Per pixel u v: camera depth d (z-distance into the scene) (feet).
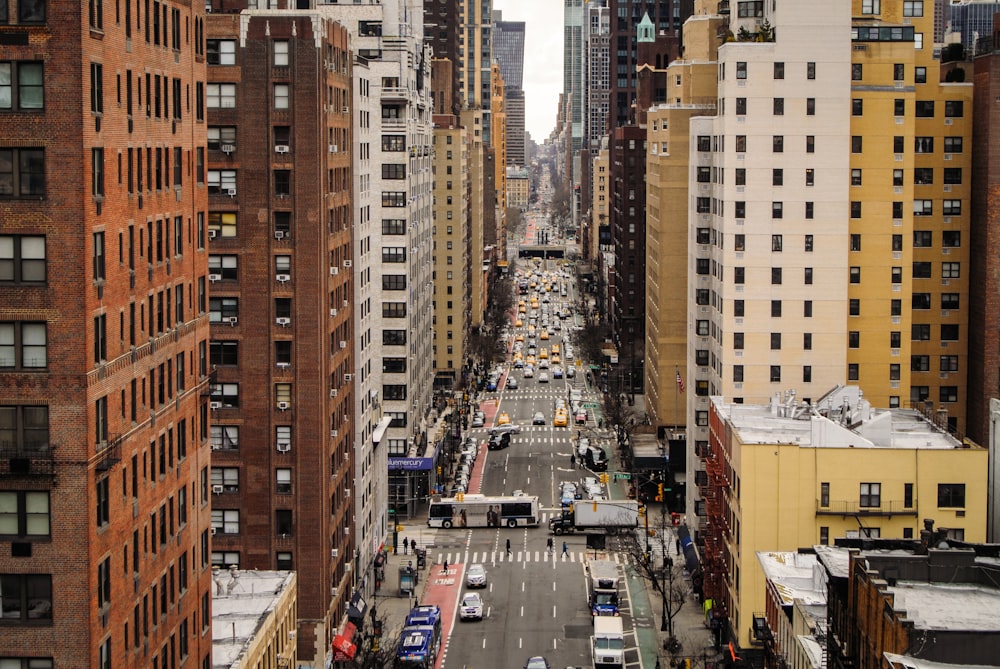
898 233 478.18
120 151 223.92
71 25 202.59
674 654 424.87
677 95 636.48
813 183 471.21
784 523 384.06
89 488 206.28
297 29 398.01
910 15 499.92
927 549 265.13
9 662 207.51
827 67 467.11
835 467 382.22
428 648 411.34
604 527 574.56
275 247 398.83
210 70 397.80
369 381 542.98
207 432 284.00
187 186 267.59
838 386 467.52
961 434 485.97
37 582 207.00
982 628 232.12
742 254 474.08
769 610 353.10
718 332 494.59
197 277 277.85
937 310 510.99
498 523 606.14
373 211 603.26
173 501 255.50
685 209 633.61
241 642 293.43
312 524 403.95
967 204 506.89
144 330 237.45
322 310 405.39
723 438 432.25
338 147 441.68
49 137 203.72
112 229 219.61
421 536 593.42
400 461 620.90
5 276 206.08
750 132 470.39
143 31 237.66
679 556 536.42
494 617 474.08
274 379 401.49
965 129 504.02
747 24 524.11
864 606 255.09
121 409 223.30
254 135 398.83
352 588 465.06
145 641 236.02
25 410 206.08
